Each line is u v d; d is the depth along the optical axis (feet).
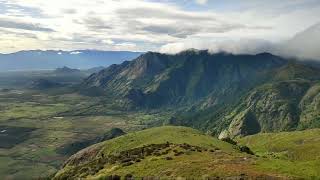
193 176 385.91
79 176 577.02
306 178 354.74
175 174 406.62
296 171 376.07
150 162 495.00
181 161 467.93
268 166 397.80
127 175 449.48
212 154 509.76
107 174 487.20
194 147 585.63
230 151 574.97
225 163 422.41
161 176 413.39
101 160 647.97
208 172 387.96
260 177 351.46
